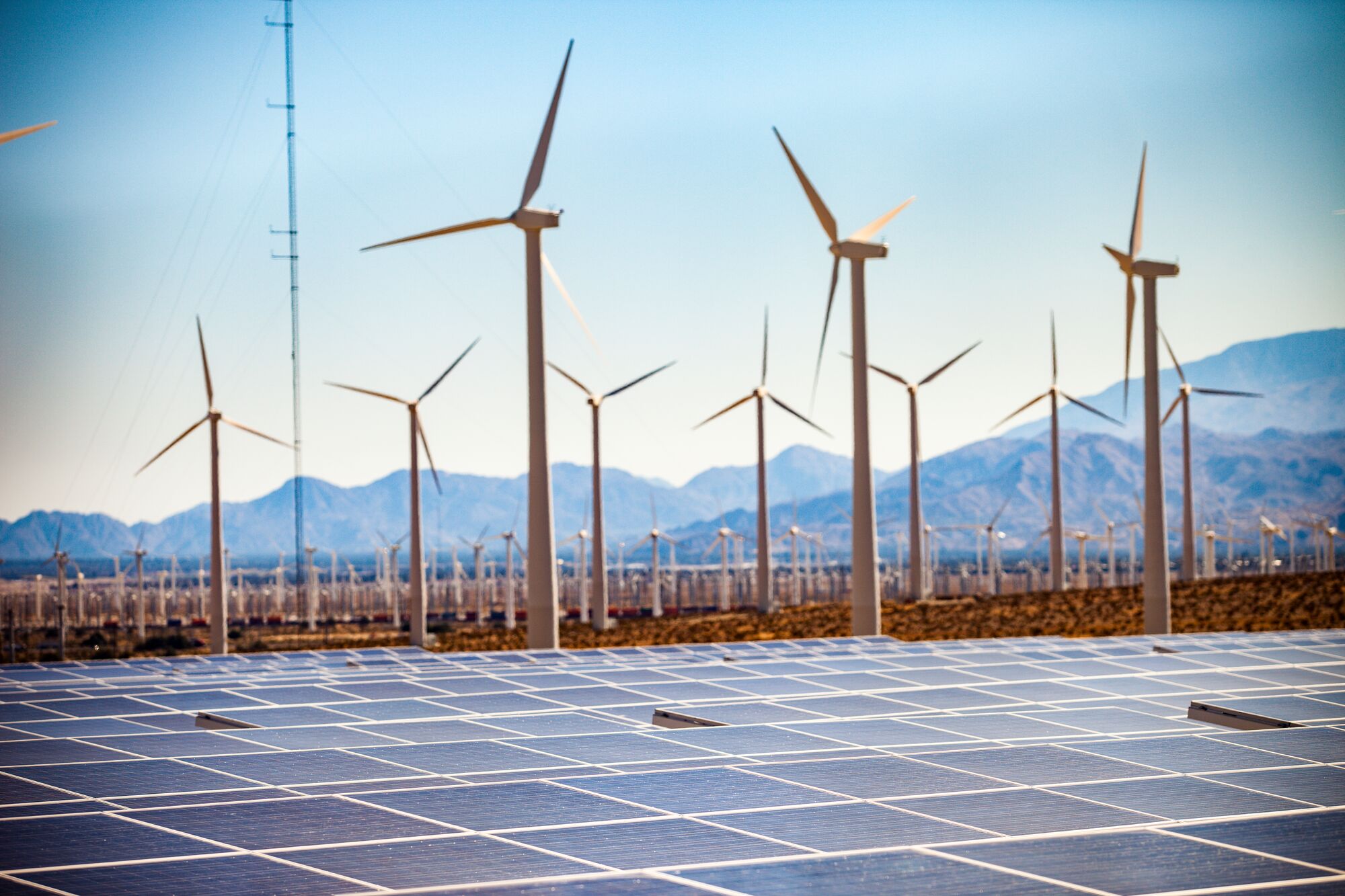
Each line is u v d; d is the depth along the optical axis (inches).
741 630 3464.6
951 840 554.6
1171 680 1069.8
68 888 484.4
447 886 478.9
